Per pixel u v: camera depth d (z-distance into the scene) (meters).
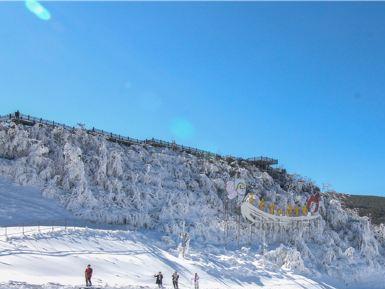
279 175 76.44
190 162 65.12
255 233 55.31
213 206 58.09
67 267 31.58
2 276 26.34
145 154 63.03
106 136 64.38
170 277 36.84
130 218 49.19
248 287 41.28
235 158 76.94
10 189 47.34
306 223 59.88
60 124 62.00
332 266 53.72
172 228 49.25
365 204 100.12
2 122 56.44
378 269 56.81
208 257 45.38
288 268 49.22
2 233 35.47
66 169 51.28
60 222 43.81
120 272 34.03
